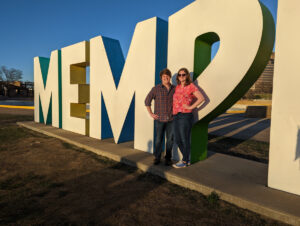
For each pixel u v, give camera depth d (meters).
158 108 3.19
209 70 3.06
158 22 3.81
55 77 6.75
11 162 3.67
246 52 2.65
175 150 3.66
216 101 2.99
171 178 2.91
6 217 2.04
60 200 2.38
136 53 4.21
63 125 6.59
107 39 5.08
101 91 5.17
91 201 2.37
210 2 3.04
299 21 2.23
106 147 4.40
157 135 3.27
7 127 7.32
